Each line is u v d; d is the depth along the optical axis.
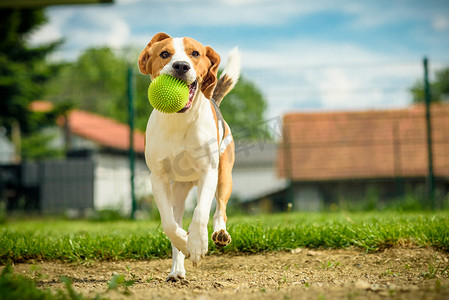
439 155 14.79
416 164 14.65
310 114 14.68
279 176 15.05
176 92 3.22
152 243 4.90
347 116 14.48
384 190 14.90
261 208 12.30
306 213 9.34
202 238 3.41
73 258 4.71
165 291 3.17
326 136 14.91
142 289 3.29
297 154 15.05
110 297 2.86
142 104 21.98
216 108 4.02
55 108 20.16
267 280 3.74
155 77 3.44
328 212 9.93
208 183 3.54
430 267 3.68
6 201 12.33
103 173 11.96
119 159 18.36
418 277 3.54
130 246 4.87
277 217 7.54
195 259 3.40
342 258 4.44
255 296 2.86
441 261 4.12
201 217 3.42
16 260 4.76
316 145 14.84
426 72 9.84
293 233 5.04
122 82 42.69
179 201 4.04
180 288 3.39
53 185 12.44
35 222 10.16
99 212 11.27
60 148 22.94
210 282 3.68
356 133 14.89
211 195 3.52
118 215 10.84
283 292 2.99
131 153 10.16
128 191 12.62
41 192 12.36
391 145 15.05
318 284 3.44
